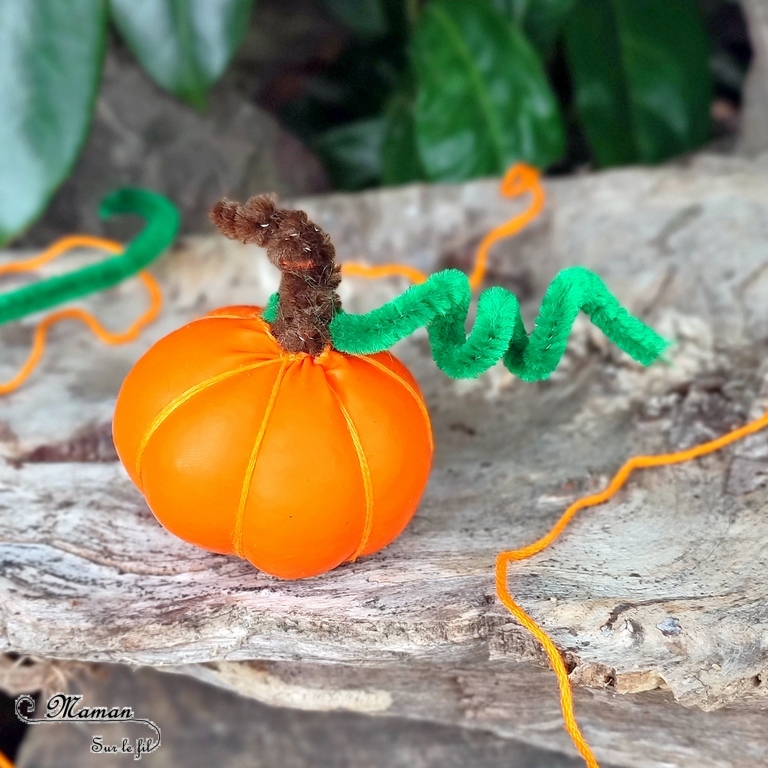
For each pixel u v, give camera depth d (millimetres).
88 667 416
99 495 400
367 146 666
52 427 423
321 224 504
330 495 339
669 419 418
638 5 587
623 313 341
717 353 438
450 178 543
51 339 472
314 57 775
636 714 375
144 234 476
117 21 479
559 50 698
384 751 439
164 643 358
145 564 375
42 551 378
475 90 533
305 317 341
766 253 463
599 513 387
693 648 346
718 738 373
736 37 781
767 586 358
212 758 443
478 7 532
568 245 491
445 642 355
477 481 404
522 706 386
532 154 538
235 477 338
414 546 378
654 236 481
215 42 483
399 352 462
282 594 363
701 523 380
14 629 360
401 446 346
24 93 463
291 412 339
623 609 353
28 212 470
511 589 361
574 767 429
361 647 356
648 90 588
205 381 344
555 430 424
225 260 498
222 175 638
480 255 484
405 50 670
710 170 511
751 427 400
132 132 627
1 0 457
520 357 346
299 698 387
